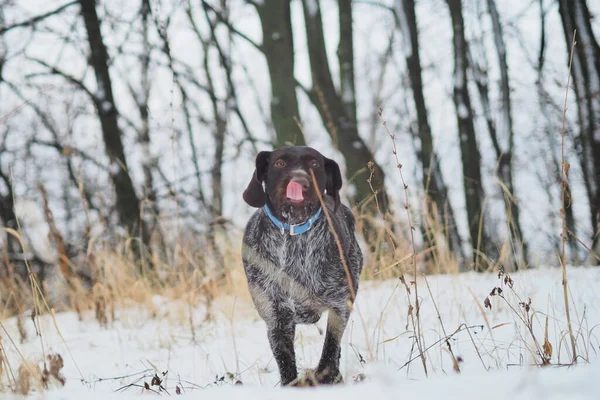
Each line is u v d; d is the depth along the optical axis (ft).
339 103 35.40
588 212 33.22
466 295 19.06
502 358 12.28
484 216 31.45
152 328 19.19
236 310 19.42
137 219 29.63
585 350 11.89
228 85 46.03
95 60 32.73
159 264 22.36
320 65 35.91
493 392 6.78
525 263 23.17
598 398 6.18
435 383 7.37
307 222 13.28
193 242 24.09
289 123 34.76
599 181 29.25
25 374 10.28
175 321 19.72
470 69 39.40
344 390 7.70
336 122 34.91
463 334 14.70
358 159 34.22
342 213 14.79
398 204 20.83
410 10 36.83
